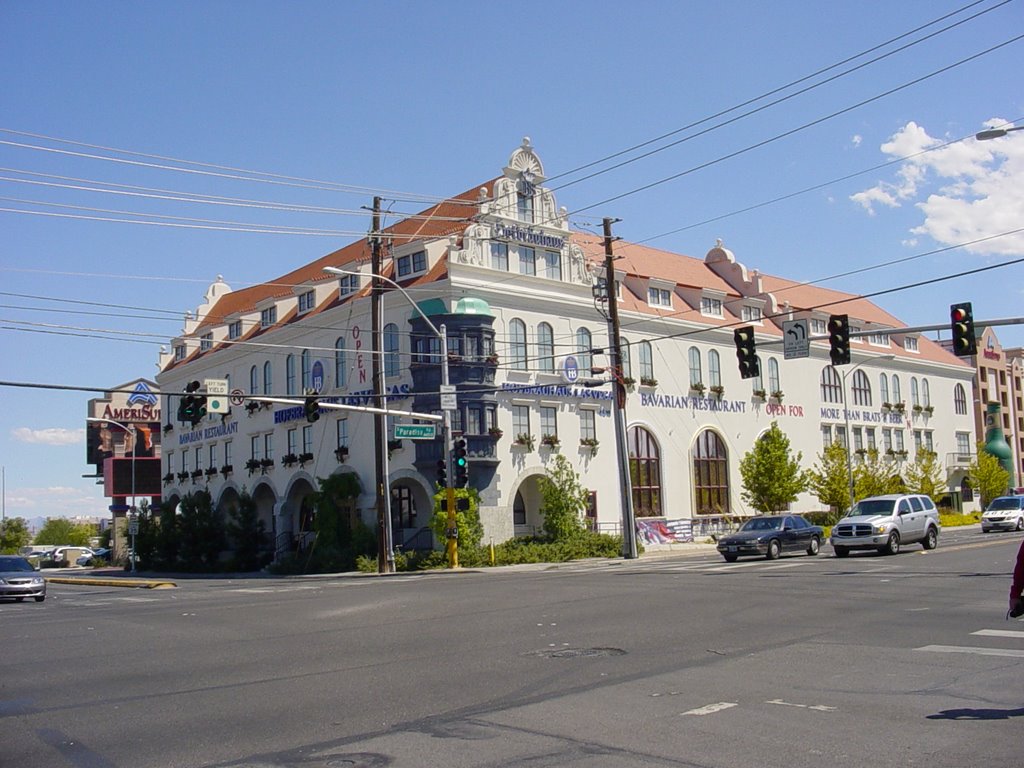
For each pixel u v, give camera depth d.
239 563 53.88
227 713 10.24
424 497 45.00
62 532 132.38
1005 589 19.58
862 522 31.88
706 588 21.89
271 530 57.41
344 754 8.35
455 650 13.97
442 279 44.06
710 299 58.56
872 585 21.28
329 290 52.28
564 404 47.94
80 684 12.51
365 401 47.06
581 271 49.84
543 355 47.34
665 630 15.20
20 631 19.41
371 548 44.09
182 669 13.38
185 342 65.62
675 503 53.03
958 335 23.81
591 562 40.38
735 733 8.55
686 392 54.84
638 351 52.44
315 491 50.50
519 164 47.66
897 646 12.95
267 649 14.98
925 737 8.22
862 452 61.59
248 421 57.41
